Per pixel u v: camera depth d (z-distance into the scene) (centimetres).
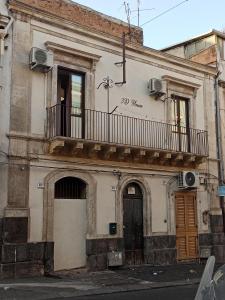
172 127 1747
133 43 1655
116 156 1533
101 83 1553
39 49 1364
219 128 1925
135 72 1667
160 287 1194
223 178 1889
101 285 1165
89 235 1445
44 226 1341
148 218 1609
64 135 1438
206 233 1795
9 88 1330
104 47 1580
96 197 1480
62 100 1470
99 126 1510
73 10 1589
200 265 1636
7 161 1295
